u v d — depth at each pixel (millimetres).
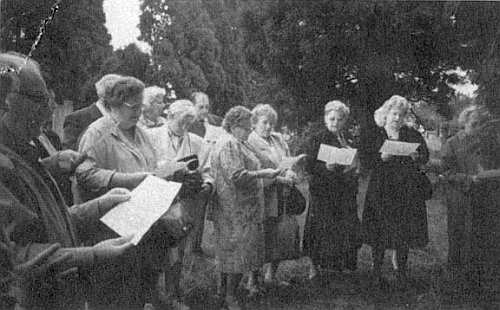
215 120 4426
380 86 4559
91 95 4309
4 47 4301
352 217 4586
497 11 4543
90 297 4238
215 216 4438
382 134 4598
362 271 4609
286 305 4531
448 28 4570
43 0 4316
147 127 4344
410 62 4590
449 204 4688
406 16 4520
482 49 4605
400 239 4633
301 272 4559
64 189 4152
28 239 3855
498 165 4680
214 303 4457
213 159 4418
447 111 4656
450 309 4645
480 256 4688
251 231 4465
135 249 4281
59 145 4250
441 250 4676
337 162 4531
